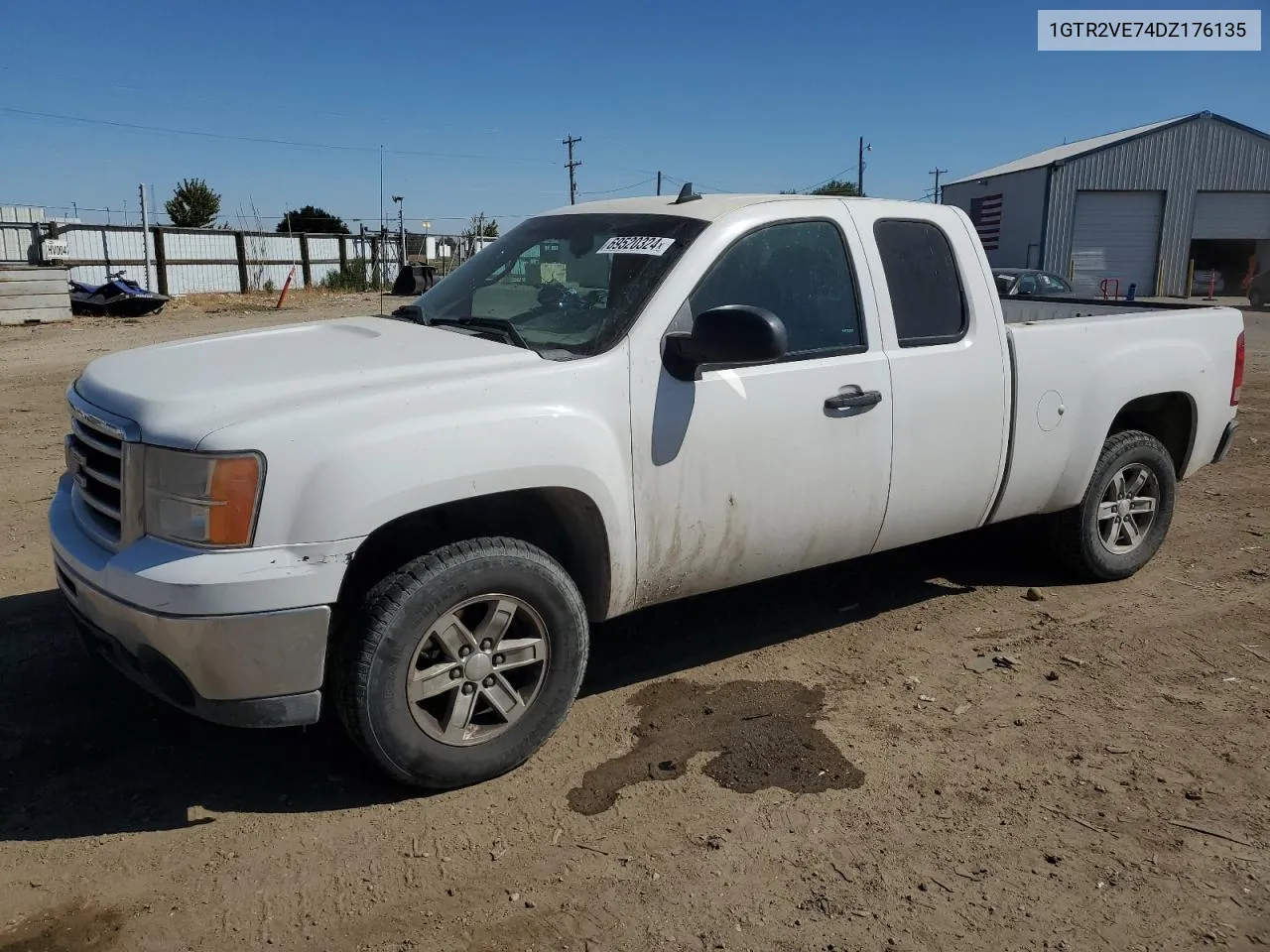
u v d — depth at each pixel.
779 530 4.02
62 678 4.16
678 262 3.77
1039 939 2.79
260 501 2.94
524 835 3.21
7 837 3.17
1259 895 2.97
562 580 3.50
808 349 4.02
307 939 2.75
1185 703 4.12
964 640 4.73
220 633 2.92
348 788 3.46
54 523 3.58
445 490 3.15
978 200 44.53
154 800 3.37
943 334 4.44
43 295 22.27
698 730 3.88
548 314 3.90
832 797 3.44
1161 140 38.66
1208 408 5.61
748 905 2.91
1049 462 4.89
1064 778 3.56
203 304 29.91
